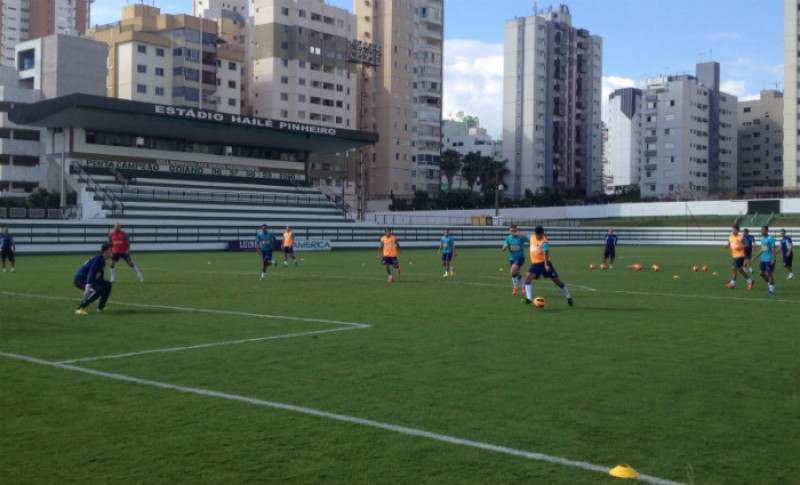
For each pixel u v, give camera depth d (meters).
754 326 14.32
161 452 6.41
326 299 19.22
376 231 58.50
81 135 62.75
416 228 61.12
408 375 9.62
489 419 7.50
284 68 108.88
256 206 65.94
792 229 66.81
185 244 49.53
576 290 22.25
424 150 128.62
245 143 73.12
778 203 80.62
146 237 47.97
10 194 82.25
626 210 90.12
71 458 6.26
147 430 7.06
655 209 88.75
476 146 170.25
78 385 8.97
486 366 10.23
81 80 91.25
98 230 46.44
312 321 14.83
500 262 38.81
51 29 178.25
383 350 11.49
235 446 6.58
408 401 8.23
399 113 120.12
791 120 108.75
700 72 141.88
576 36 144.62
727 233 69.19
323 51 112.31
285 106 109.12
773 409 7.90
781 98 144.88
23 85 92.88
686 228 71.38
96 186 58.22
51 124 61.69
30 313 15.97
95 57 92.56
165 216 57.62
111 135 64.94
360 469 6.00
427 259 42.09
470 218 82.81
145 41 97.81
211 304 17.92
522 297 19.88
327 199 75.69
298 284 24.00
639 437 6.89
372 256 45.12
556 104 140.12
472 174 133.25
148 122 61.38
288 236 34.25
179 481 5.73
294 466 6.07
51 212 49.47
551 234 69.50
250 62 114.69
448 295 20.41
